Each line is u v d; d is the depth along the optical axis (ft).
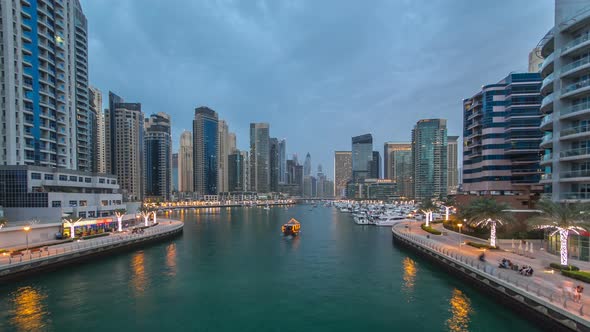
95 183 370.12
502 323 118.11
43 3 355.97
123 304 140.97
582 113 166.61
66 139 386.11
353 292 158.10
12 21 320.09
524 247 203.31
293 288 164.86
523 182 300.61
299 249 276.21
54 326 118.32
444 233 281.33
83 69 493.77
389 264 214.69
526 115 296.30
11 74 316.81
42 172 301.63
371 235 367.45
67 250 208.54
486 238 239.71
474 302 139.23
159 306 139.33
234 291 160.35
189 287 165.68
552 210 154.10
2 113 313.53
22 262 172.96
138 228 333.83
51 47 367.66
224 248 281.13
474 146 341.21
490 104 314.55
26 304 139.03
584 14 167.43
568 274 133.90
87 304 140.26
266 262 223.92
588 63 164.14
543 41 208.64
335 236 360.07
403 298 147.95
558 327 101.65
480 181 329.93
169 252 259.19
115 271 195.11
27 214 282.56
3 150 312.29
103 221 309.42
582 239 159.12
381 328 118.42
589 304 102.89
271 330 117.50
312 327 119.96
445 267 188.55
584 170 171.22
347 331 116.47
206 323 123.13
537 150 291.17
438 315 128.06
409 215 502.79
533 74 295.48
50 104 362.12
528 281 128.67
